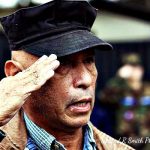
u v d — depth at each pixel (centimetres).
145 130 528
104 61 733
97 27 693
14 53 192
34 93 187
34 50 184
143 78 723
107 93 542
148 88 623
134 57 598
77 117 184
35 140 193
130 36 716
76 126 185
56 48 181
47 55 181
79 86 183
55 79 182
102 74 734
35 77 176
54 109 184
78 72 184
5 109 174
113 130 522
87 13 193
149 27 716
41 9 186
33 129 193
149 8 652
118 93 542
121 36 712
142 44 724
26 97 176
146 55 725
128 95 545
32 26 188
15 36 190
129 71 578
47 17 188
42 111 187
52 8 187
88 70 187
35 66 178
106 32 700
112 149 208
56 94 183
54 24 188
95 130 209
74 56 183
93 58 190
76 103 183
